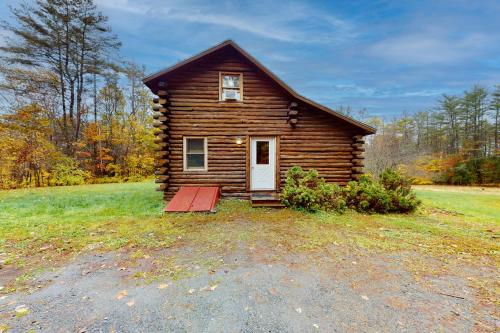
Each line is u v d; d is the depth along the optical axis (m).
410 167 23.77
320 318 2.29
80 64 17.84
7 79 15.40
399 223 5.70
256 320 2.26
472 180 23.69
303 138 8.69
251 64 8.38
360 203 6.81
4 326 2.18
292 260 3.62
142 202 7.89
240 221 5.74
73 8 16.73
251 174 8.58
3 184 13.84
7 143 13.85
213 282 2.96
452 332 2.12
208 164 8.32
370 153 22.25
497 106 25.08
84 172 16.86
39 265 3.42
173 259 3.63
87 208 6.98
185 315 2.34
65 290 2.79
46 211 6.54
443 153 28.17
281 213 6.51
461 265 3.51
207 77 8.26
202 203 6.91
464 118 27.69
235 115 8.38
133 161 19.59
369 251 3.99
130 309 2.44
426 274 3.22
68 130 17.86
